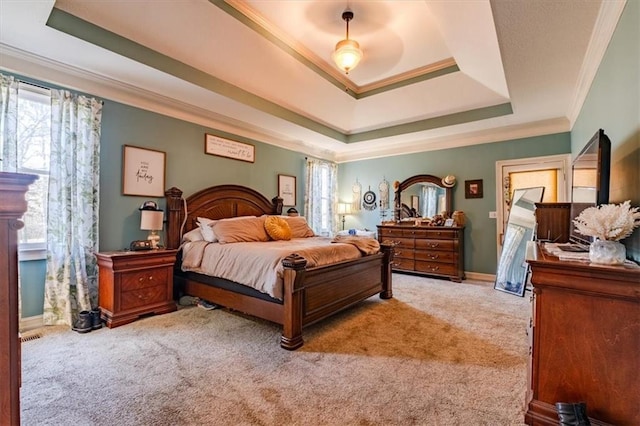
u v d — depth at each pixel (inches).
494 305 144.3
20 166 110.4
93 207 124.6
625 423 54.2
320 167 251.1
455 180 213.5
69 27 97.6
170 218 148.6
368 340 103.7
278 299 103.4
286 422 62.3
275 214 207.2
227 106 160.4
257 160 201.5
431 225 212.1
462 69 148.4
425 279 203.0
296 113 191.9
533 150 186.7
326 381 77.9
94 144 124.8
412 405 68.2
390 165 245.9
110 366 84.7
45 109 115.8
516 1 76.0
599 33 87.4
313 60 154.0
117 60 113.8
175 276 148.3
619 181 76.7
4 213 33.1
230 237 141.2
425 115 199.2
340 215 268.7
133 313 119.7
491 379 79.3
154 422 61.9
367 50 144.9
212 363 86.9
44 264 115.3
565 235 133.8
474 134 206.8
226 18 115.6
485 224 202.4
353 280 130.1
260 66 144.6
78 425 60.9
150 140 146.2
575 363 58.4
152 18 108.2
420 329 113.8
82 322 108.8
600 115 97.1
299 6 115.4
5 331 33.3
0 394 33.0
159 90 140.4
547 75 118.1
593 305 56.9
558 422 58.4
